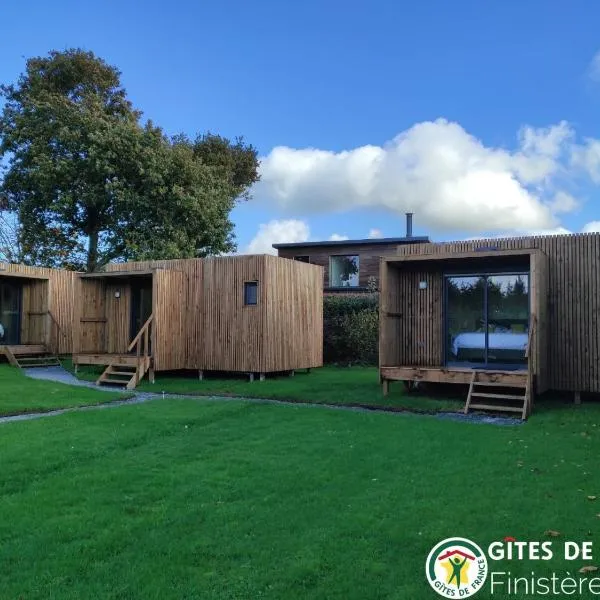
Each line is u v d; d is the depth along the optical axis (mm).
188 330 16672
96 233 29406
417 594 3797
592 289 11945
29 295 21250
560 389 12141
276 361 16109
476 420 10148
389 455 7301
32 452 7332
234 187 36875
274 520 5098
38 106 26250
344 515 5195
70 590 3893
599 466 6762
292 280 17125
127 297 18391
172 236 26750
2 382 14602
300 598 3762
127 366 15594
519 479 6234
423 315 13562
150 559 4348
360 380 15617
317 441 8094
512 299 12664
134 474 6465
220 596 3799
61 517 5191
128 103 31547
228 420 9680
